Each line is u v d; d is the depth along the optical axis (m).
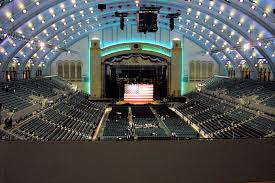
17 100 33.84
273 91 39.66
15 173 4.70
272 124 30.69
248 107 40.12
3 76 40.16
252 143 5.27
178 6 44.00
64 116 39.00
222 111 43.41
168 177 4.81
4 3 28.78
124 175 4.82
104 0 40.59
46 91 46.28
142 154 4.99
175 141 5.37
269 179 4.73
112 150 5.03
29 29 38.38
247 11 35.41
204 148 5.11
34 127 29.25
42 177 4.74
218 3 37.81
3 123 25.61
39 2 33.34
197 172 4.69
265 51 42.25
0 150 4.98
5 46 37.78
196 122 42.84
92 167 4.86
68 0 37.47
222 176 4.82
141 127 39.50
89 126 39.41
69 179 4.66
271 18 34.12
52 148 5.10
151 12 33.72
